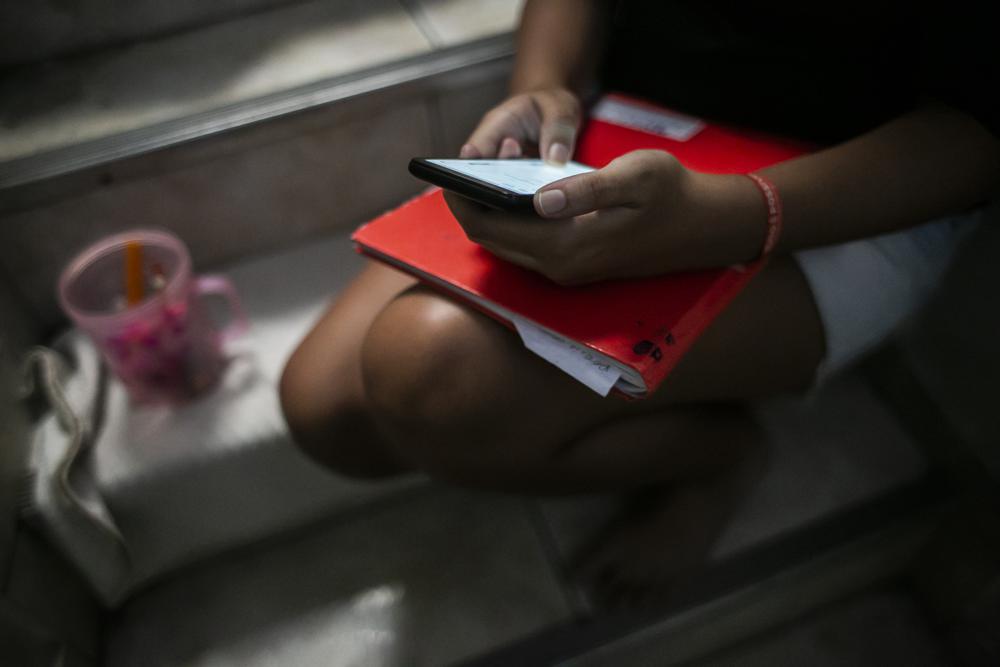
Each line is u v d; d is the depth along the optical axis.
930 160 0.55
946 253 0.71
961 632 0.87
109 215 0.86
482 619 0.79
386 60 0.89
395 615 0.80
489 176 0.47
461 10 0.98
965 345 0.83
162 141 0.81
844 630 0.91
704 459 0.69
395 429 0.61
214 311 0.92
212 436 0.78
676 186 0.48
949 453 0.87
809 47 0.63
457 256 0.56
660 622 0.77
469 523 0.88
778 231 0.53
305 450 0.73
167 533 0.81
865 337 0.68
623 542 0.77
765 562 0.80
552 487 0.65
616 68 0.78
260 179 0.91
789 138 0.68
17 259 0.85
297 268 0.97
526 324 0.51
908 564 0.94
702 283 0.53
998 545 0.80
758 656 0.89
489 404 0.56
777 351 0.63
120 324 0.70
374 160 0.95
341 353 0.68
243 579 0.85
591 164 0.65
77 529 0.69
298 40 0.94
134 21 0.93
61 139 0.81
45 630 0.66
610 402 0.59
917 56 0.60
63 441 0.72
